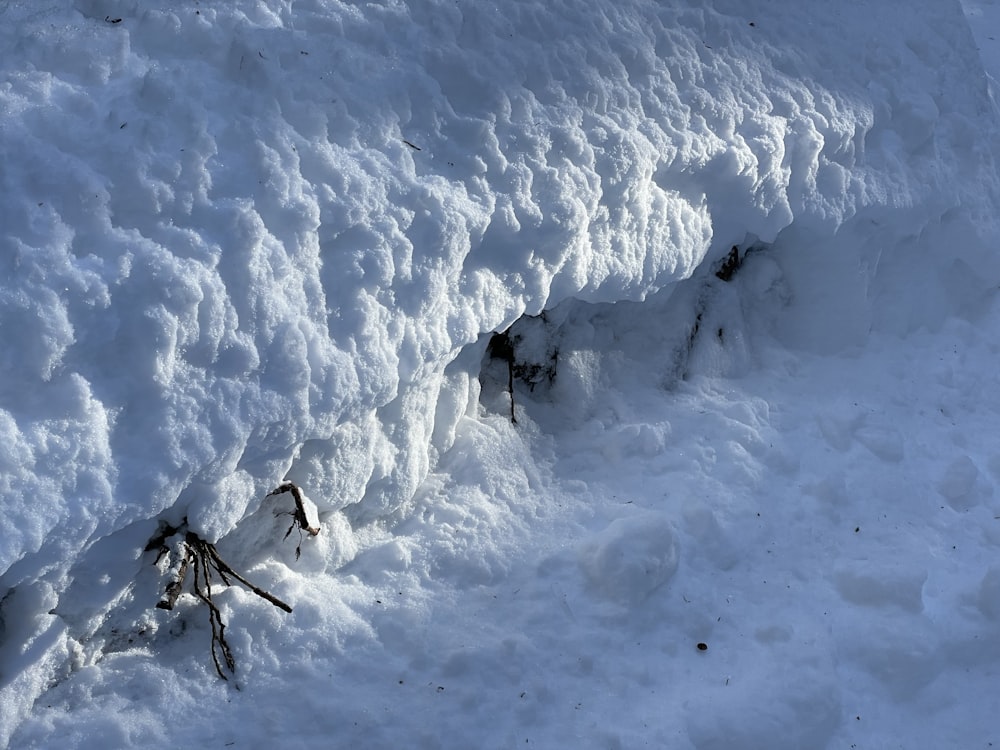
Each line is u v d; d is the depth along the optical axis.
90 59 2.96
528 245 3.48
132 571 2.98
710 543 3.85
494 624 3.45
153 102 2.94
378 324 3.14
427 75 3.44
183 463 2.76
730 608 3.70
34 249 2.63
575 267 3.65
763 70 4.41
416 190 3.20
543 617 3.49
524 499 3.90
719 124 4.13
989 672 3.74
